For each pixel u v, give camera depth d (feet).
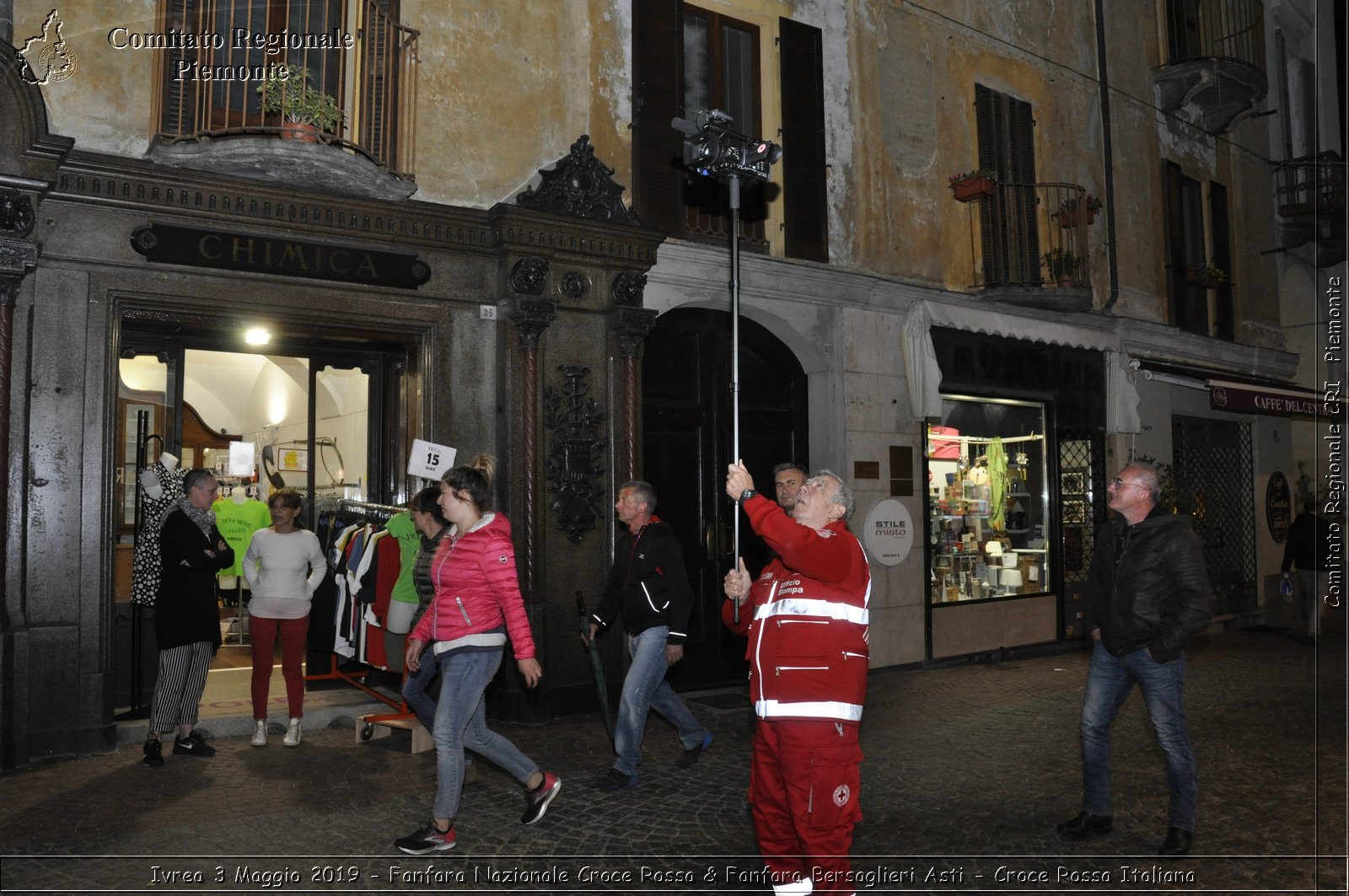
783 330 32.48
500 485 25.86
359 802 17.54
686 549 30.25
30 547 20.08
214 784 18.60
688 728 20.18
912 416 34.42
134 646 22.67
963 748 21.99
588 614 20.85
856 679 11.66
